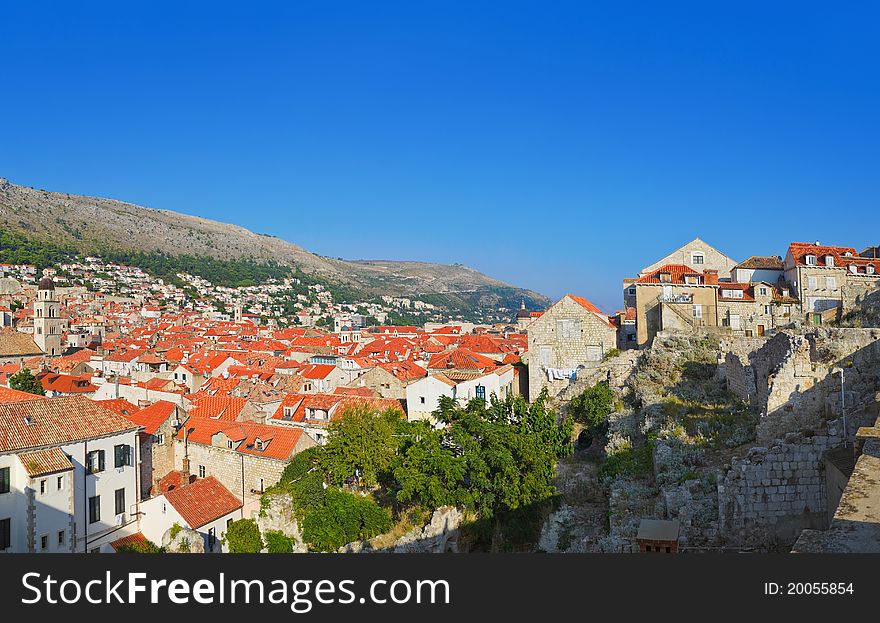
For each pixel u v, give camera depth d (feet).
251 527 175.22
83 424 184.55
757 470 95.09
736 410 145.28
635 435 156.25
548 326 237.45
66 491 169.89
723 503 97.35
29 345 494.18
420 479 142.72
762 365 136.67
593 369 224.74
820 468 93.66
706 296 238.27
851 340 120.37
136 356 469.98
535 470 142.00
